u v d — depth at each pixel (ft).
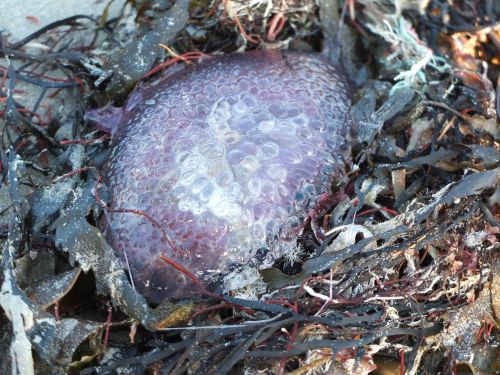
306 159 0.66
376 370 0.64
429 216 0.67
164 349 0.60
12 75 0.73
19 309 0.59
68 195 0.66
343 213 0.66
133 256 0.63
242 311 0.62
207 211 0.62
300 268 0.64
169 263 0.62
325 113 0.69
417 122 0.74
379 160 0.71
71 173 0.67
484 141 0.73
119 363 0.60
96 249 0.62
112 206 0.65
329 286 0.63
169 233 0.62
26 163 0.72
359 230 0.65
